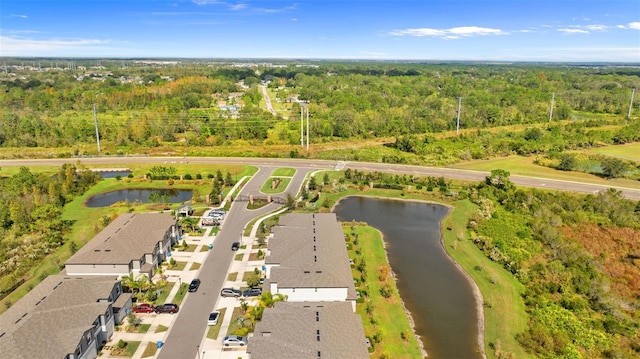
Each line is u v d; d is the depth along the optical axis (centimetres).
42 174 9806
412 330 4903
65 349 3847
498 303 5400
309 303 4666
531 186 9694
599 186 9700
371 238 7250
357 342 3988
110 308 4619
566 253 6481
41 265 6125
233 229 7438
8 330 3947
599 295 5391
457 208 8612
